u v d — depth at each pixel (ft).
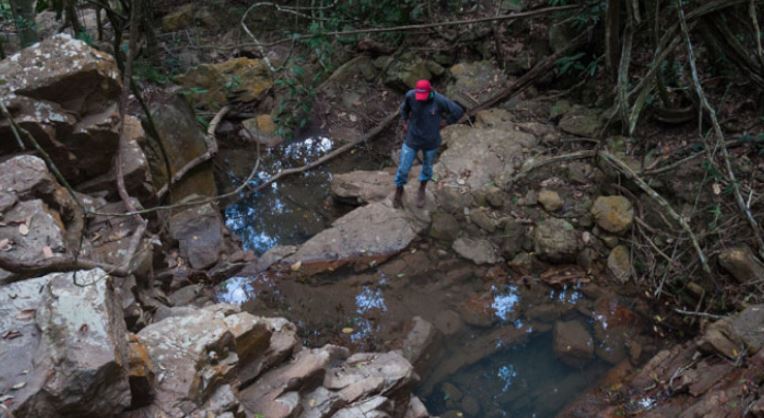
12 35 27.55
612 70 22.39
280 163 25.32
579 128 23.67
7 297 9.52
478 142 24.03
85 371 8.35
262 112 27.58
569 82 26.12
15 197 11.32
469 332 17.57
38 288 9.72
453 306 18.44
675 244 19.08
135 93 15.47
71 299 9.27
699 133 19.56
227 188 23.94
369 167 25.12
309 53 29.37
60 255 10.71
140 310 12.16
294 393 11.85
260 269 19.66
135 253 12.91
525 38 27.37
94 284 9.61
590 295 18.69
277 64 28.50
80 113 13.58
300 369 12.28
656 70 19.89
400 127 26.61
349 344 16.98
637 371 16.14
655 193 19.44
